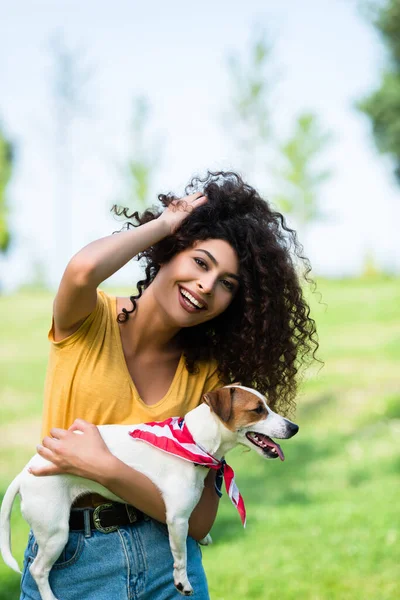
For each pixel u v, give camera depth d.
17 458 8.77
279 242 2.62
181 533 2.29
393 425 9.10
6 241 27.83
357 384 10.80
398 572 5.01
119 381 2.33
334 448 8.63
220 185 2.51
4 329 16.06
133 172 25.39
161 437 2.32
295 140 25.27
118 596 2.25
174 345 2.53
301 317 2.73
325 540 5.69
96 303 2.34
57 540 2.22
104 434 2.30
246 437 2.68
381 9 21.83
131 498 2.19
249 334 2.57
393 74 22.30
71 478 2.23
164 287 2.37
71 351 2.31
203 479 2.38
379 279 20.58
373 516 6.18
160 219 2.37
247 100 25.11
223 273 2.37
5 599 4.61
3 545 2.35
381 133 22.62
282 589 4.77
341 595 4.66
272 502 6.96
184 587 2.30
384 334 13.60
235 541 5.80
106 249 2.21
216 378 2.67
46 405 2.35
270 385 2.75
